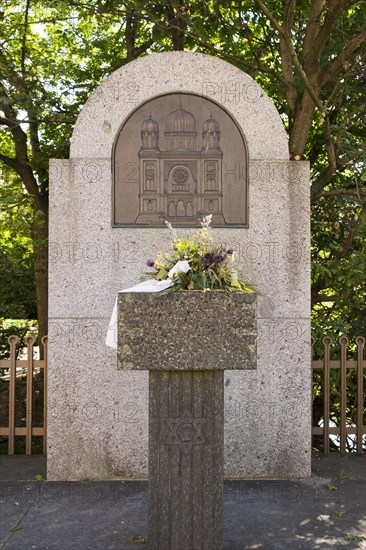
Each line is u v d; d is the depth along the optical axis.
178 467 3.29
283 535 3.77
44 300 8.12
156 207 4.96
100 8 7.27
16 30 7.93
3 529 3.88
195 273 3.41
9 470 5.16
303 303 4.96
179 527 3.29
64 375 4.90
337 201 7.07
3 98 6.60
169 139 4.97
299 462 4.93
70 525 3.93
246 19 7.51
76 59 8.67
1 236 8.48
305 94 6.28
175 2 6.90
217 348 3.23
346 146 6.39
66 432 4.89
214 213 4.96
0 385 7.99
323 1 6.04
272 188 4.96
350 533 3.81
